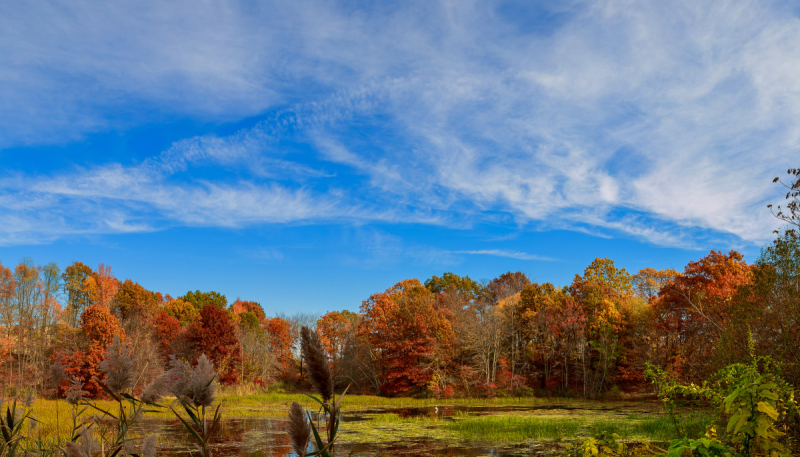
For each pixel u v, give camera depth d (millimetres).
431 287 64312
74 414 3227
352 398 37156
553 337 40750
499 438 16234
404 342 40625
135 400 2625
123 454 2723
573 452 5848
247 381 46656
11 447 3447
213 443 15086
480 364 40938
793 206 11148
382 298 44938
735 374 4277
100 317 30078
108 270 53906
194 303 69000
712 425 4504
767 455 3277
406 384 40094
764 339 11547
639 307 40219
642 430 16469
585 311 41781
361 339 45500
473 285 63781
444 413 26969
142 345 30703
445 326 41281
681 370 30250
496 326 41906
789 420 4281
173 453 12875
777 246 12930
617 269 47125
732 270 30578
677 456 3188
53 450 3691
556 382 41094
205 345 41031
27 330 32438
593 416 23578
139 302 52750
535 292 44844
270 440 15695
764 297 12727
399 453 13711
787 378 8062
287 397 36031
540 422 19766
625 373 37125
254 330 56344
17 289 34000
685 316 31641
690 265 33281
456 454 13586
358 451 14023
